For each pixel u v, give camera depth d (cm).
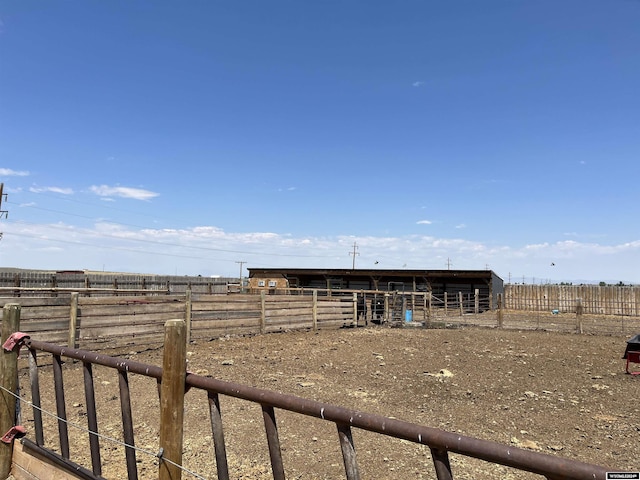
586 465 135
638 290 3403
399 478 447
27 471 392
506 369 1021
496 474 463
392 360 1112
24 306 912
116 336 1068
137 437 538
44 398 688
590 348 1401
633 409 703
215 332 1357
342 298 1973
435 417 645
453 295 3428
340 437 197
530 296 3734
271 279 3884
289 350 1206
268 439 227
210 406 253
